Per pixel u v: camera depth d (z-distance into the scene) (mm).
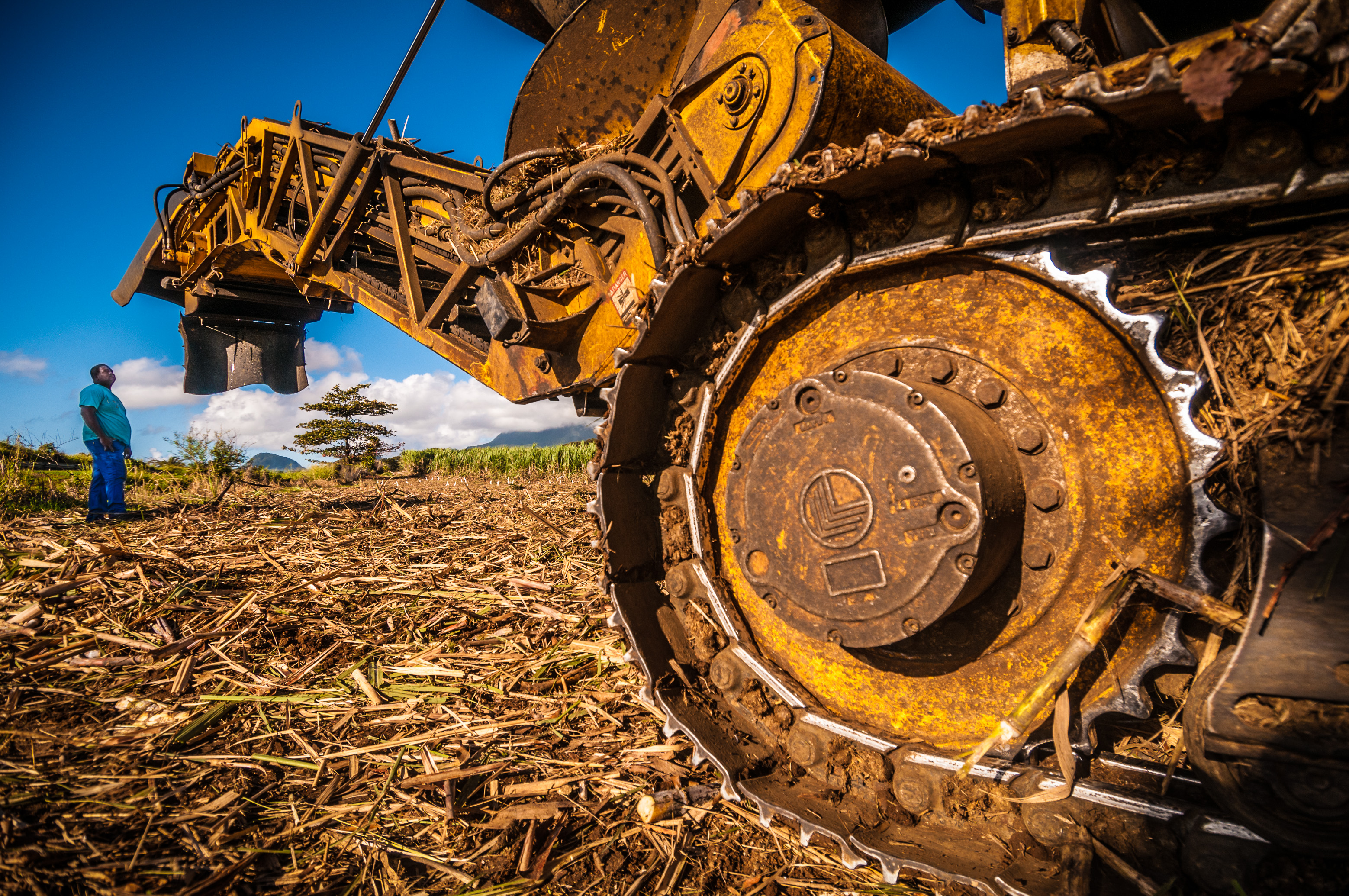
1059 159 1558
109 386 7512
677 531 2352
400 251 5402
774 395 2168
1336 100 1210
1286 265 1385
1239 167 1327
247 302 9328
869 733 1900
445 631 3828
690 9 3109
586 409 4523
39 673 3137
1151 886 1428
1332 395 1250
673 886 1814
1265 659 1252
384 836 2027
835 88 2580
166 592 4180
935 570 1604
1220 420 1439
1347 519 1204
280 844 1986
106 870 1814
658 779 2311
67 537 5977
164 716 2752
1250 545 1410
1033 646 1689
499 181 4328
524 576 4863
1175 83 1176
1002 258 1676
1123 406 1567
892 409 1684
